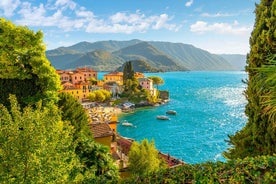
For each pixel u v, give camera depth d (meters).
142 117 97.19
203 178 6.46
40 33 19.06
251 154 9.95
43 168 8.45
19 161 8.22
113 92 127.62
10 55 18.14
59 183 8.91
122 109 110.12
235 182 6.05
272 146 8.77
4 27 18.09
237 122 87.31
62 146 9.61
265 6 9.58
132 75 131.88
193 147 61.12
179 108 116.81
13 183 8.07
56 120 10.84
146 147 32.88
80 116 21.75
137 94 125.38
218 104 129.50
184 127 80.94
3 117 8.98
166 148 60.91
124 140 49.72
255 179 5.91
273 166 6.09
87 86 124.00
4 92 18.31
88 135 22.16
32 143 8.46
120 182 8.08
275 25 8.78
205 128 79.25
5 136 8.51
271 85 6.66
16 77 18.30
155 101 127.75
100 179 12.07
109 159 15.57
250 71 9.79
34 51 18.83
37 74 18.81
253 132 9.63
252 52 9.57
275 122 7.93
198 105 126.06
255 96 9.22
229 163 6.62
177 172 7.12
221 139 67.12
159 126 83.00
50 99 19.38
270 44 8.84
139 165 31.39
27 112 9.18
